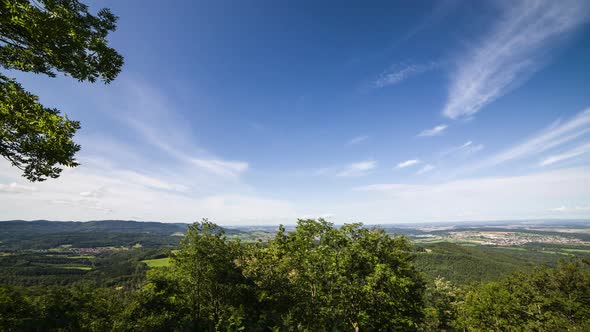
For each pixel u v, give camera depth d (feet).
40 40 27.76
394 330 57.77
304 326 47.62
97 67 32.71
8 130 29.27
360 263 60.34
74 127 32.89
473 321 116.98
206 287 54.08
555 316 100.58
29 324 42.75
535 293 113.50
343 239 61.93
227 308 50.52
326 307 52.65
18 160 31.63
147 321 45.65
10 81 30.53
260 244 68.59
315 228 63.46
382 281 56.03
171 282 53.93
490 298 115.03
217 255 54.65
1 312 42.09
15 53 29.55
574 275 109.40
